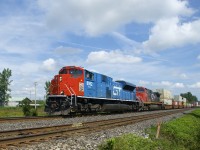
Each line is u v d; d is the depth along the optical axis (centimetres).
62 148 1142
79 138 1427
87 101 3092
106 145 1132
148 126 2330
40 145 1166
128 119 2652
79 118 2608
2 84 11431
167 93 7381
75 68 2939
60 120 2336
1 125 1877
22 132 1455
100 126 1989
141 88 5269
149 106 5606
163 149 1448
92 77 3177
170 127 2345
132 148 1209
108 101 3647
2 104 11431
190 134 2356
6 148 1069
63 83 2894
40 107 6600
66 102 2817
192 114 4891
